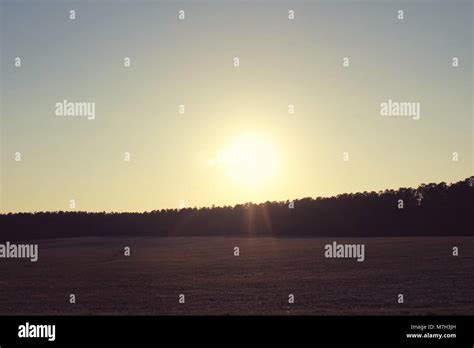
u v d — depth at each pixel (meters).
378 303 34.00
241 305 34.31
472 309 30.28
